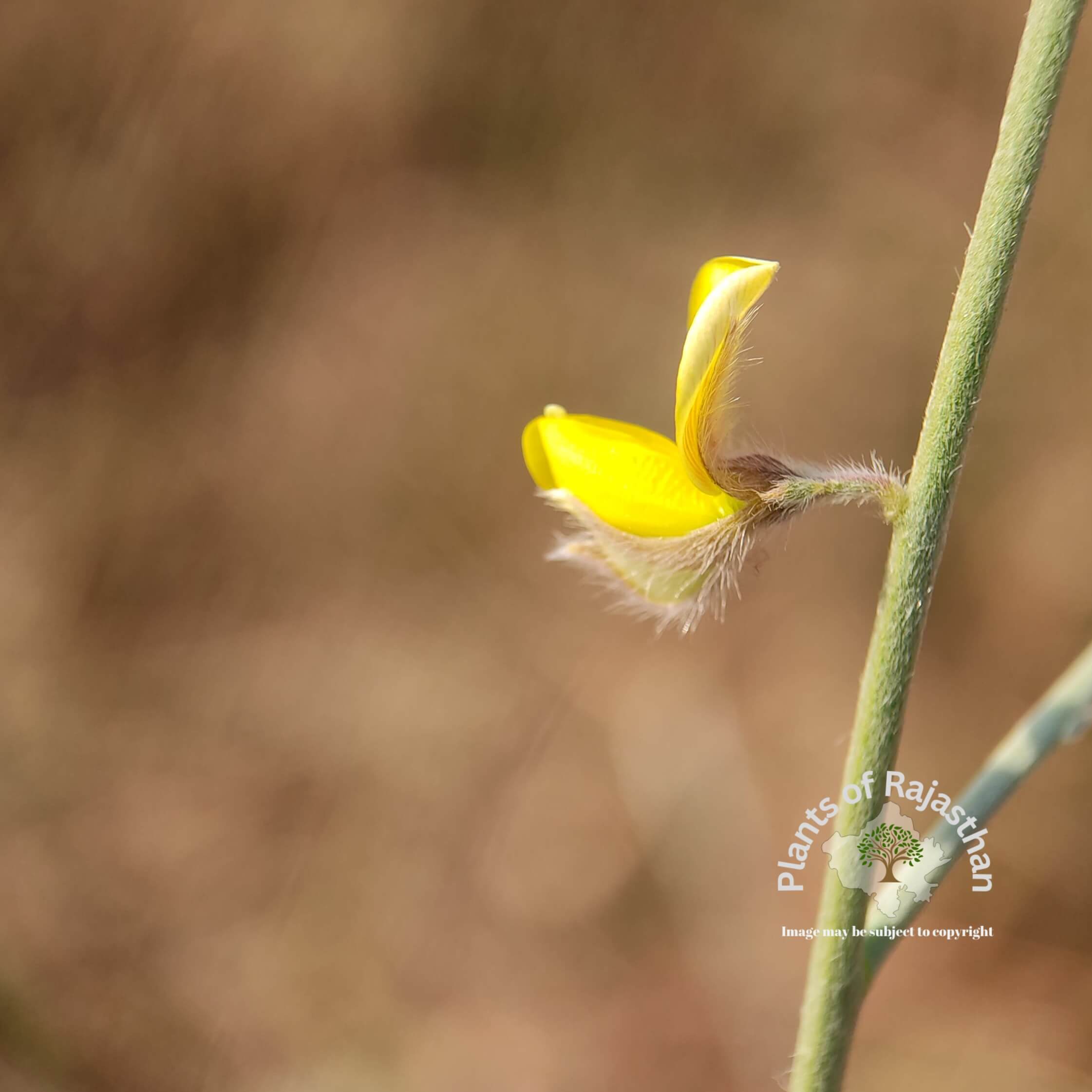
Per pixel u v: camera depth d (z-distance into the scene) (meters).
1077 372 0.34
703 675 0.32
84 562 0.36
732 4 0.41
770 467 0.17
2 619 0.34
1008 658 0.32
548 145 0.41
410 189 0.41
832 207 0.39
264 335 0.39
